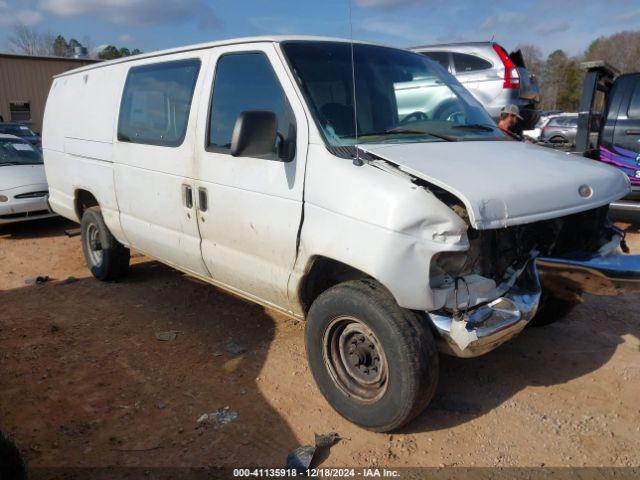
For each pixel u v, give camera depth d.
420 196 2.97
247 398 3.84
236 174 3.89
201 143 4.19
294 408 3.71
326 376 3.56
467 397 3.82
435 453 3.27
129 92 5.14
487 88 9.43
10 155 9.92
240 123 3.36
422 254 2.93
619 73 8.67
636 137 7.64
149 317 5.26
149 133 4.82
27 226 9.59
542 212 3.13
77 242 8.43
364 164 3.23
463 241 2.97
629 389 3.89
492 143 3.90
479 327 3.10
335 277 3.75
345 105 3.71
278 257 3.71
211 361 4.37
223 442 3.38
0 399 3.85
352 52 3.75
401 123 3.94
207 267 4.40
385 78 4.08
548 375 4.09
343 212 3.19
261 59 3.90
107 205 5.52
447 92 4.43
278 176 3.61
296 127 3.56
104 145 5.41
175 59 4.66
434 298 3.01
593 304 5.32
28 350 4.57
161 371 4.23
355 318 3.29
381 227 3.00
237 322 5.10
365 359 3.39
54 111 6.55
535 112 9.19
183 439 3.42
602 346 4.51
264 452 3.30
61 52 57.12
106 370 4.25
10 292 6.09
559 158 3.79
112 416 3.65
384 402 3.24
